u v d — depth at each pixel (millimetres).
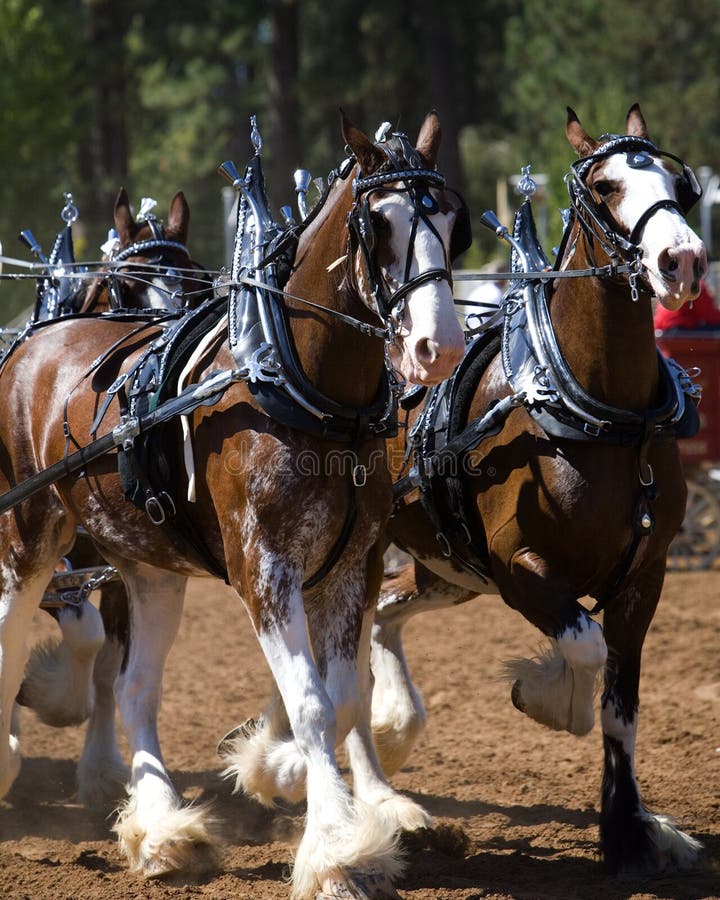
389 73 55250
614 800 8828
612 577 8805
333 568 8180
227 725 13336
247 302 8289
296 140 55156
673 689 14289
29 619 9617
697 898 8039
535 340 8906
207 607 20547
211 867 8656
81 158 58375
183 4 59312
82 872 8688
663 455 8867
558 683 8727
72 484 9266
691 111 50719
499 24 58031
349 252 7773
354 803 7723
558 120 52031
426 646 16969
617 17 52844
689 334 20703
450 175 52000
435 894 8055
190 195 74062
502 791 10969
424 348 7168
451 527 9562
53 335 10188
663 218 7984
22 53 47219
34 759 12352
